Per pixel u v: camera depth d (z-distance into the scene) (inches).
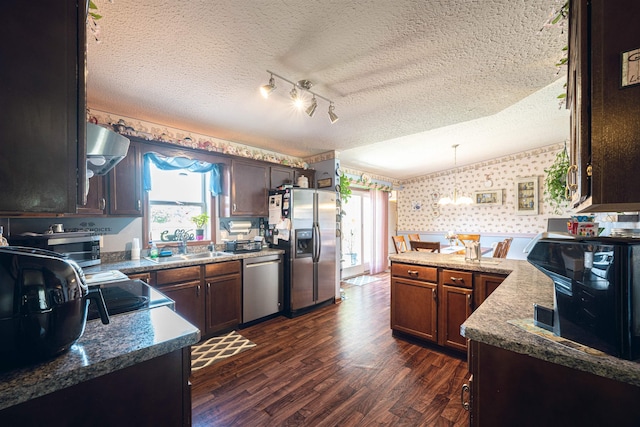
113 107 94.3
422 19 53.9
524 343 33.3
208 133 123.3
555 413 32.1
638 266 29.2
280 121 108.4
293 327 119.4
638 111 24.7
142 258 106.7
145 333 35.6
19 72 26.0
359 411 66.4
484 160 217.5
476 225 223.8
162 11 50.4
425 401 70.0
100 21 52.5
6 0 25.5
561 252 34.6
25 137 26.3
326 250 149.2
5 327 25.6
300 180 154.2
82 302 30.8
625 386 28.0
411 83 78.6
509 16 53.2
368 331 114.7
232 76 74.3
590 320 31.5
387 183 253.4
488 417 37.0
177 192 123.0
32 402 25.5
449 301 91.9
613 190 25.7
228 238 135.9
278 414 65.4
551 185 101.9
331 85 79.4
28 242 72.1
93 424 28.9
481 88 82.0
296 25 55.0
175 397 35.0
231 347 99.7
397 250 176.6
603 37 26.1
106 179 92.9
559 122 139.6
